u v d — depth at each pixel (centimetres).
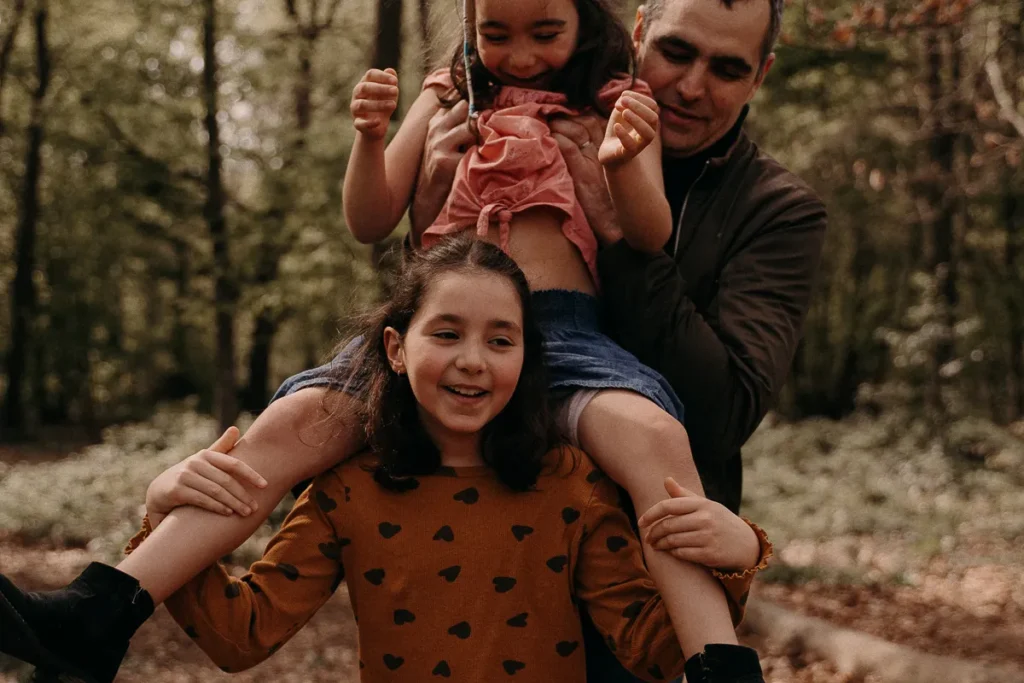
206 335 2773
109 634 188
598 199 240
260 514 208
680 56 257
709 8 253
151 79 1582
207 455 205
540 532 212
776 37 267
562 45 241
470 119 244
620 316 236
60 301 2398
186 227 1627
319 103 1791
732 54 254
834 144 1656
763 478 1509
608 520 215
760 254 260
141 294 2786
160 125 1627
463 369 204
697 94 256
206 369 2895
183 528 199
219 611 200
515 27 238
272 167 1470
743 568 196
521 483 210
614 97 245
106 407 2783
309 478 220
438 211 250
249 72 1572
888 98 1527
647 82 262
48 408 2655
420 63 286
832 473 1586
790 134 1658
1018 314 2056
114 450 1555
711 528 194
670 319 232
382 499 213
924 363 1786
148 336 2816
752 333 247
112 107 1639
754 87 268
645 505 207
